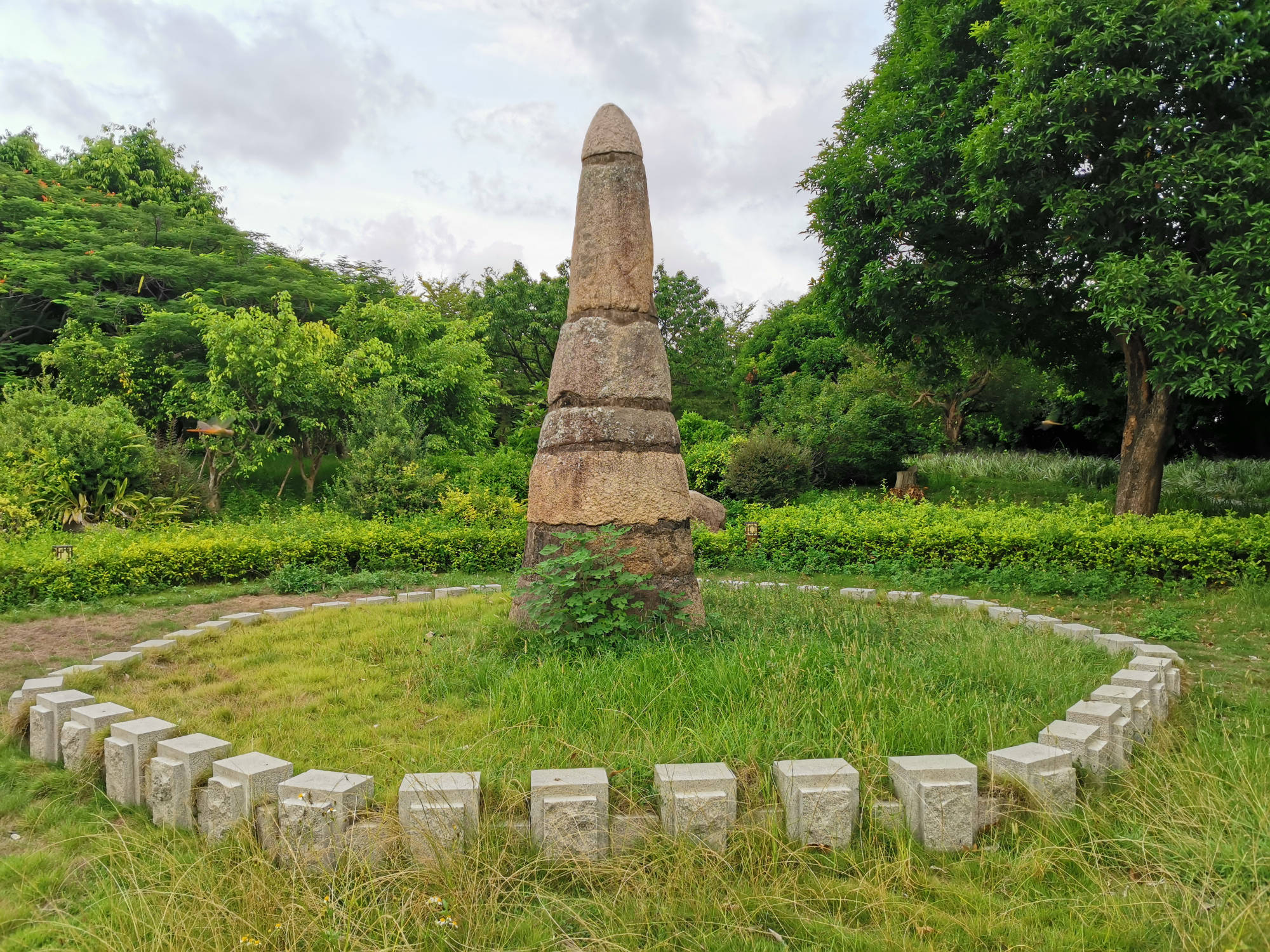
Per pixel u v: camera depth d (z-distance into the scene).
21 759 4.26
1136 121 9.89
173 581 9.38
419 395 19.66
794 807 3.21
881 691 4.38
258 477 20.45
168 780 3.47
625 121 6.53
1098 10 9.51
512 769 3.54
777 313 29.08
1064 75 10.18
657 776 3.29
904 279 12.95
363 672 5.40
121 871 3.09
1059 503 14.24
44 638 6.97
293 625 6.85
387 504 13.77
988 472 17.80
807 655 4.98
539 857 3.06
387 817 3.12
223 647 6.14
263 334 16.12
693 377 28.86
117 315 19.52
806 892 2.94
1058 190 10.53
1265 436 16.94
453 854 2.99
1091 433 20.19
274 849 3.13
